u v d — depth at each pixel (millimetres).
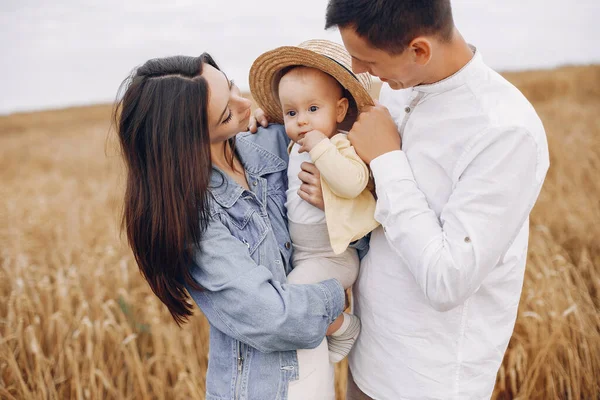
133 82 1475
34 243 4801
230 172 1626
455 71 1344
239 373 1529
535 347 2729
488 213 1247
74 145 13844
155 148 1419
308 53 1480
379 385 1610
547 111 9953
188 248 1437
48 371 2902
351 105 1698
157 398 2998
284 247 1645
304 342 1430
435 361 1470
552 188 5016
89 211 5867
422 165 1412
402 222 1354
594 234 3938
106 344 3209
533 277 3260
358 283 1671
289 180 1712
